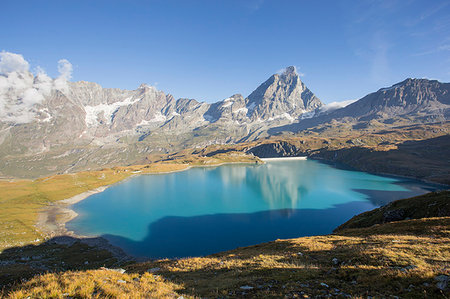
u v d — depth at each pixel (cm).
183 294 1689
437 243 2472
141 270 3030
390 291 1430
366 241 3105
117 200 17200
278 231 10294
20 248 8238
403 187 19075
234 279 2102
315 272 1995
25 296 1395
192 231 10594
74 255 7638
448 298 1191
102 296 1441
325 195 16962
